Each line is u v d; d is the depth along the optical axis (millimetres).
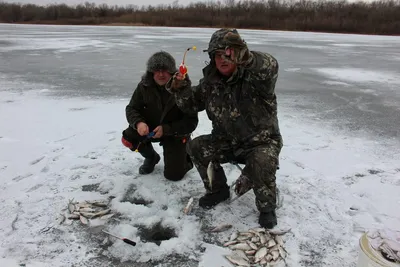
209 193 2996
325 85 8445
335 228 2721
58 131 4848
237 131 2680
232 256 2398
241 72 2492
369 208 3006
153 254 2438
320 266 2338
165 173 3455
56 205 3004
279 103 6645
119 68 10414
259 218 2770
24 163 3816
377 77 9625
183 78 2770
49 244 2516
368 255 1969
